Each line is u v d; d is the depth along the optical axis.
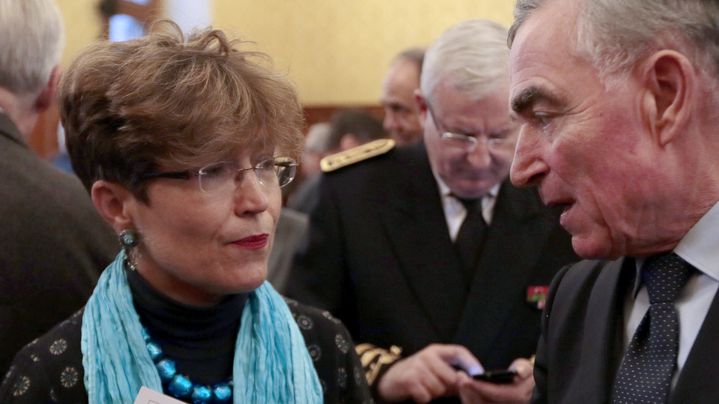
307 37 6.45
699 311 1.12
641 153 1.09
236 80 1.20
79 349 1.25
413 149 2.14
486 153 1.89
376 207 2.07
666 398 1.09
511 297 1.98
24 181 1.58
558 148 1.13
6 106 1.69
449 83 1.87
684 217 1.11
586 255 1.17
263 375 1.26
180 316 1.25
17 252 1.53
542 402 1.35
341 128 4.59
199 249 1.20
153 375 1.22
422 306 1.99
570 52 1.11
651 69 1.07
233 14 6.00
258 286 1.23
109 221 1.27
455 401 1.93
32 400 1.20
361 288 2.02
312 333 1.35
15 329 1.52
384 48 6.26
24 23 1.66
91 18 4.67
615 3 1.08
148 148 1.17
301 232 2.75
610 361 1.21
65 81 1.26
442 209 2.05
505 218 2.02
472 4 5.97
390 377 1.90
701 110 1.08
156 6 5.23
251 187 1.20
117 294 1.27
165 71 1.18
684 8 1.06
